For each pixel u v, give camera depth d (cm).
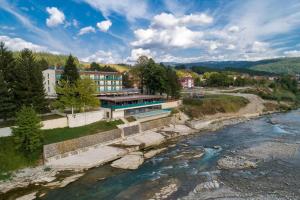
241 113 9894
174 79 9544
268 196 3108
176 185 3550
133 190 3422
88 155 4716
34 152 4281
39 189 3434
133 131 6206
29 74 5266
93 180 3759
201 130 7231
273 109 11156
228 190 3316
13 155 4100
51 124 5216
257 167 4125
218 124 7900
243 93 13575
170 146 5609
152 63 9375
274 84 16675
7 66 5028
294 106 12444
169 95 9544
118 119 6359
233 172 3959
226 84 17700
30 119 4191
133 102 7394
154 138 6012
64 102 5734
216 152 5112
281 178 3662
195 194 3225
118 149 5119
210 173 3962
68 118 5494
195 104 9244
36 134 4216
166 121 7450
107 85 10131
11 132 4422
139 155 4847
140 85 10488
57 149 4512
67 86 5888
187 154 4991
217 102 9812
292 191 3238
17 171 3888
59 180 3728
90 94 6003
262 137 6262
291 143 5488
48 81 8188
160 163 4500
